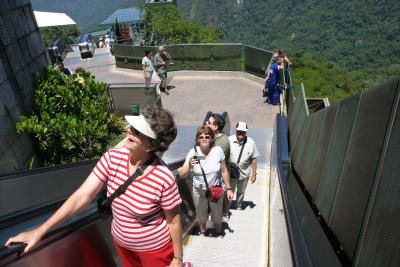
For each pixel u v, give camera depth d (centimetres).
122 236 242
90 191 232
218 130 553
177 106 1437
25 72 896
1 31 808
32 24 996
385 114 303
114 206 236
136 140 220
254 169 656
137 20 3834
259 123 1251
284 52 1342
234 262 509
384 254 252
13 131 792
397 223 244
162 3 6141
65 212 226
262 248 538
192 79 1748
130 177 228
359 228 314
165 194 229
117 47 1953
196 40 6750
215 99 1489
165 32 5959
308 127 727
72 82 979
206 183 489
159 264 246
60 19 1839
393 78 300
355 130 377
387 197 269
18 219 310
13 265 214
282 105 1317
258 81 1631
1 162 719
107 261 314
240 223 622
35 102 909
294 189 614
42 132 823
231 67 1722
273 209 562
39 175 567
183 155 1022
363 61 18338
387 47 18212
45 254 240
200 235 578
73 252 269
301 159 727
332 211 407
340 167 407
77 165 659
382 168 289
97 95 1034
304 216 445
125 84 1266
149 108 220
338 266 328
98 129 940
